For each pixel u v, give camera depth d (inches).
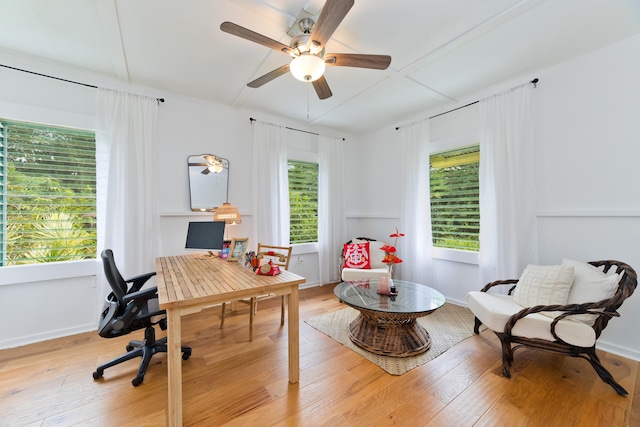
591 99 89.0
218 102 129.6
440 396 64.2
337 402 62.3
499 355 82.6
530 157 101.3
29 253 93.2
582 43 84.9
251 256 89.4
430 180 140.2
